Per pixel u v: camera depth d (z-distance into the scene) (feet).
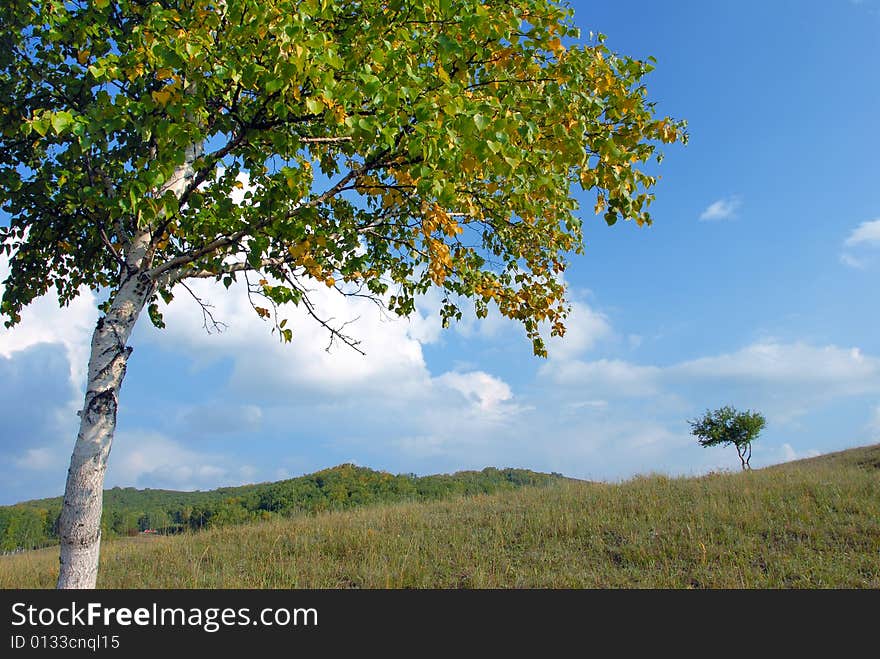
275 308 19.61
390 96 12.80
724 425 97.09
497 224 21.52
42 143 19.76
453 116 13.24
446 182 13.52
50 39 17.46
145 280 17.10
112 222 18.66
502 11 15.58
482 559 28.58
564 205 18.15
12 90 18.69
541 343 26.09
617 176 15.67
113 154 19.54
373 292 24.52
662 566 27.04
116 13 18.15
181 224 17.33
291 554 32.24
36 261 23.09
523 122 13.96
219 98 16.06
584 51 16.90
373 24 14.46
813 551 27.78
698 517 33.01
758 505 35.19
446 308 27.78
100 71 13.25
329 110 13.30
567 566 27.58
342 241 20.63
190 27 13.67
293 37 11.68
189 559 32.53
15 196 20.08
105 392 16.12
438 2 13.44
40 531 90.38
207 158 15.98
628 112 17.34
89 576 15.44
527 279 25.54
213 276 19.24
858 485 39.55
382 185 17.02
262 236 16.57
